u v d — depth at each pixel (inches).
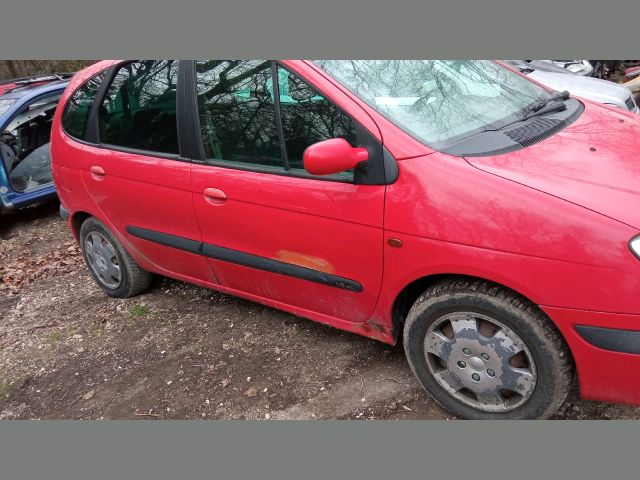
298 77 106.3
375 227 97.7
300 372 123.4
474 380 97.4
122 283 167.5
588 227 80.0
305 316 121.8
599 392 86.6
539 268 83.0
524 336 88.9
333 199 102.0
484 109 109.7
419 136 96.5
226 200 119.4
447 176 90.0
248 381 123.8
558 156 93.7
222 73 118.6
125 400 125.7
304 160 92.9
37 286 200.7
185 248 134.6
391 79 107.3
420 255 93.1
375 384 116.0
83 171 153.3
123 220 149.7
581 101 126.0
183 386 126.4
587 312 81.4
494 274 86.4
